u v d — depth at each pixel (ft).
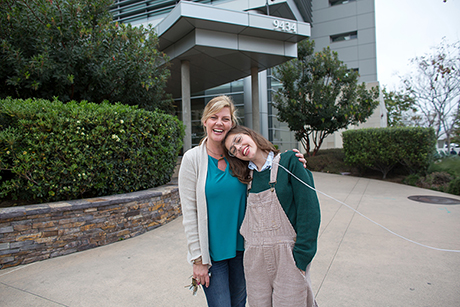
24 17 16.33
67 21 17.43
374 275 9.17
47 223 11.07
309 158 41.57
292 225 4.85
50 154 12.46
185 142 36.99
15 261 10.38
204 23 31.45
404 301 7.62
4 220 10.27
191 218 5.24
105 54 19.08
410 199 21.21
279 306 4.74
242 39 34.50
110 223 12.65
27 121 11.94
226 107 5.26
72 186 12.99
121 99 22.45
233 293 5.77
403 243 12.03
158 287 8.61
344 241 12.41
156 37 23.18
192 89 51.90
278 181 4.83
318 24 91.15
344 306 7.45
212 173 5.38
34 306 7.64
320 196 22.61
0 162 11.78
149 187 16.81
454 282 8.58
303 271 4.64
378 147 30.48
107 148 13.71
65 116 12.89
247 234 5.09
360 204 19.65
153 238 13.14
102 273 9.61
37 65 15.80
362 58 85.81
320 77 44.78
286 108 44.96
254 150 5.00
